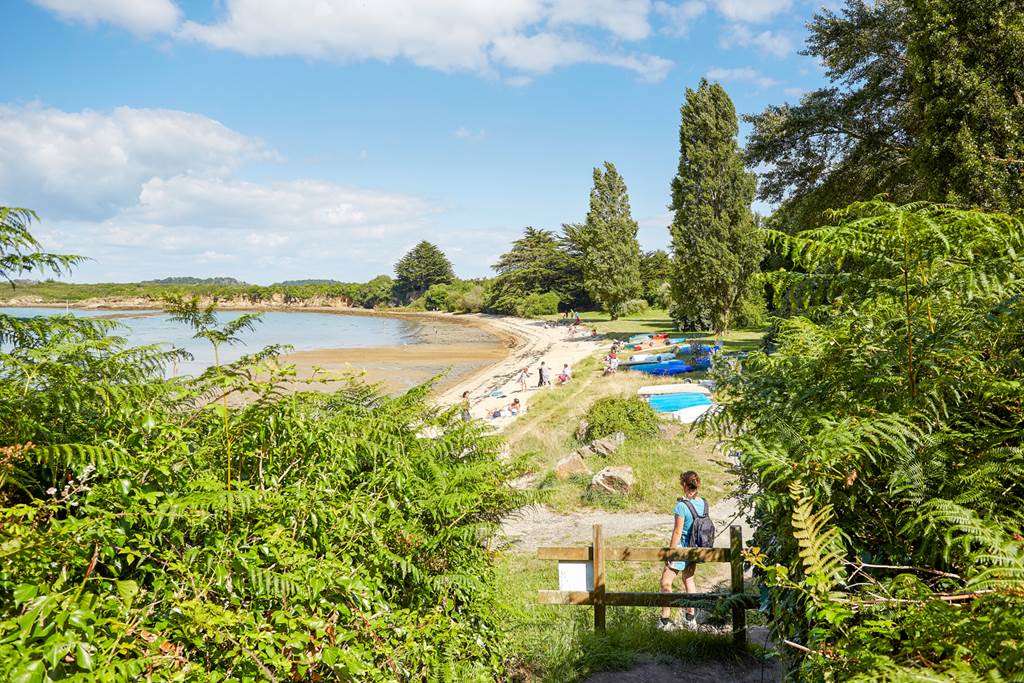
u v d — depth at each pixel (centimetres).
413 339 7731
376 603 337
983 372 279
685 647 521
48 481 299
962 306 296
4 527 220
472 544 444
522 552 937
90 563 246
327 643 286
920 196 1573
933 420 271
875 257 312
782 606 289
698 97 3956
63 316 371
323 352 6006
